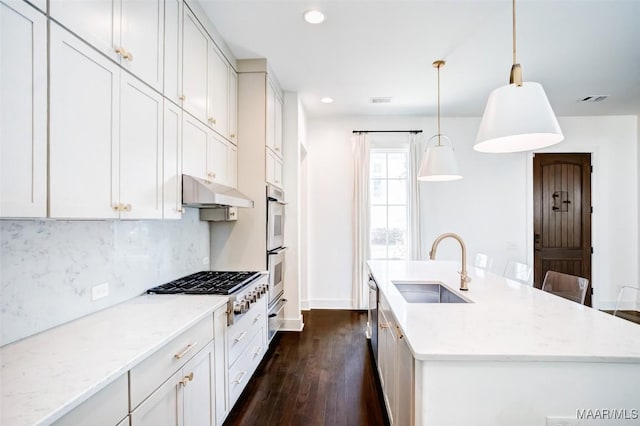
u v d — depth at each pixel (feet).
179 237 8.35
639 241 15.57
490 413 3.89
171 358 4.69
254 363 8.71
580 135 15.72
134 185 5.18
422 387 3.93
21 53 3.35
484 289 7.29
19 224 4.28
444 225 15.87
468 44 9.21
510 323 4.93
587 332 4.55
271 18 8.04
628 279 15.62
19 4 3.32
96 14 4.37
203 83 7.75
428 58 10.06
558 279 7.79
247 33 8.73
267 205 10.20
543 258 15.93
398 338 5.38
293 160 12.91
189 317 5.31
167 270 7.80
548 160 15.99
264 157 10.22
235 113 10.11
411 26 8.32
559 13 7.72
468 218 15.85
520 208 15.79
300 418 7.15
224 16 7.95
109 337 4.42
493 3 7.38
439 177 9.94
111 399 3.49
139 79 5.31
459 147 15.87
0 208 3.16
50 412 2.76
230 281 8.00
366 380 8.76
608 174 15.72
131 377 3.80
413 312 5.50
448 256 15.88
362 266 15.51
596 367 3.84
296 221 12.84
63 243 4.94
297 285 12.73
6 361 3.68
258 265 10.11
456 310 5.62
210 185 7.55
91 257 5.48
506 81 11.77
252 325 8.55
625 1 7.26
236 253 10.14
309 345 11.17
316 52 9.77
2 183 3.18
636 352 3.87
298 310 12.68
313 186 15.93
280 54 9.89
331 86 12.27
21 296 4.32
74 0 4.00
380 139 15.80
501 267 15.78
